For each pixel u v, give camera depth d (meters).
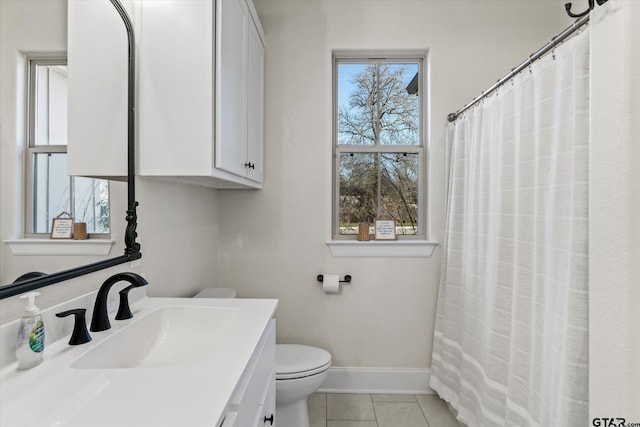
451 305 1.98
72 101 0.92
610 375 0.89
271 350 1.27
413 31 2.15
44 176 0.82
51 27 0.84
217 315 1.18
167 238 1.53
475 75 2.14
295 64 2.16
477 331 1.71
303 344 2.19
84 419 0.59
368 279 2.18
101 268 1.03
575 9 2.05
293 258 2.19
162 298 1.32
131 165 1.19
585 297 1.03
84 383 0.70
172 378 0.72
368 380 2.18
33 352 0.76
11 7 0.73
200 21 1.25
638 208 0.86
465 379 1.78
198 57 1.25
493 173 1.60
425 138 2.26
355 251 2.16
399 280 2.18
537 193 1.27
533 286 1.29
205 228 1.99
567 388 1.05
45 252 0.83
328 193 2.17
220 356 0.83
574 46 1.08
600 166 0.93
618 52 0.88
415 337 2.18
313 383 1.68
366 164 2.29
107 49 1.07
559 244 1.15
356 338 2.19
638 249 0.86
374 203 2.29
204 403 0.63
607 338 0.90
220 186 1.94
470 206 1.81
